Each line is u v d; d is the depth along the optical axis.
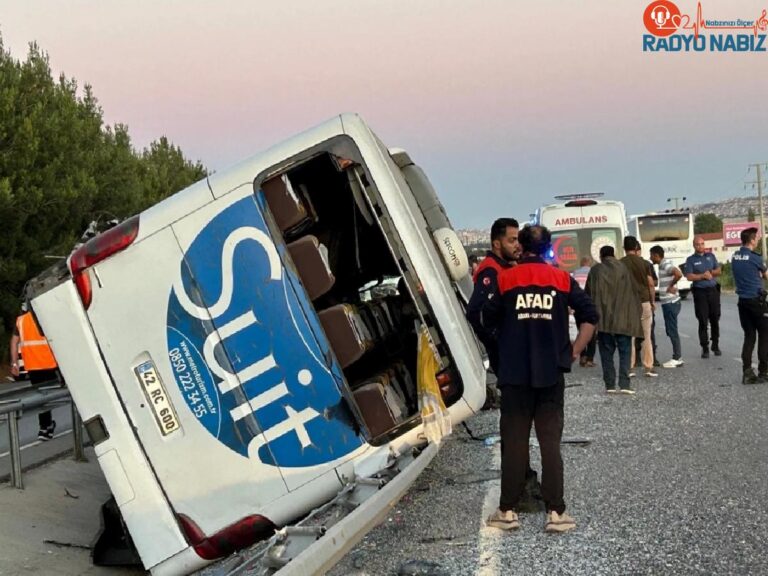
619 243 22.22
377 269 7.95
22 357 10.21
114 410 5.07
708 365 13.22
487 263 6.09
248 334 5.03
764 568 4.61
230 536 5.00
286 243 5.27
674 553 4.91
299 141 5.05
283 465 4.99
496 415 10.45
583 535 5.37
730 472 6.60
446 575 4.84
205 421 5.03
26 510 7.11
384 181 5.03
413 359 6.93
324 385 4.98
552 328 5.58
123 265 5.10
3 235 24.30
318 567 3.71
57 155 26.12
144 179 40.00
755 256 10.92
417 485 7.00
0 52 25.66
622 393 10.84
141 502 5.04
